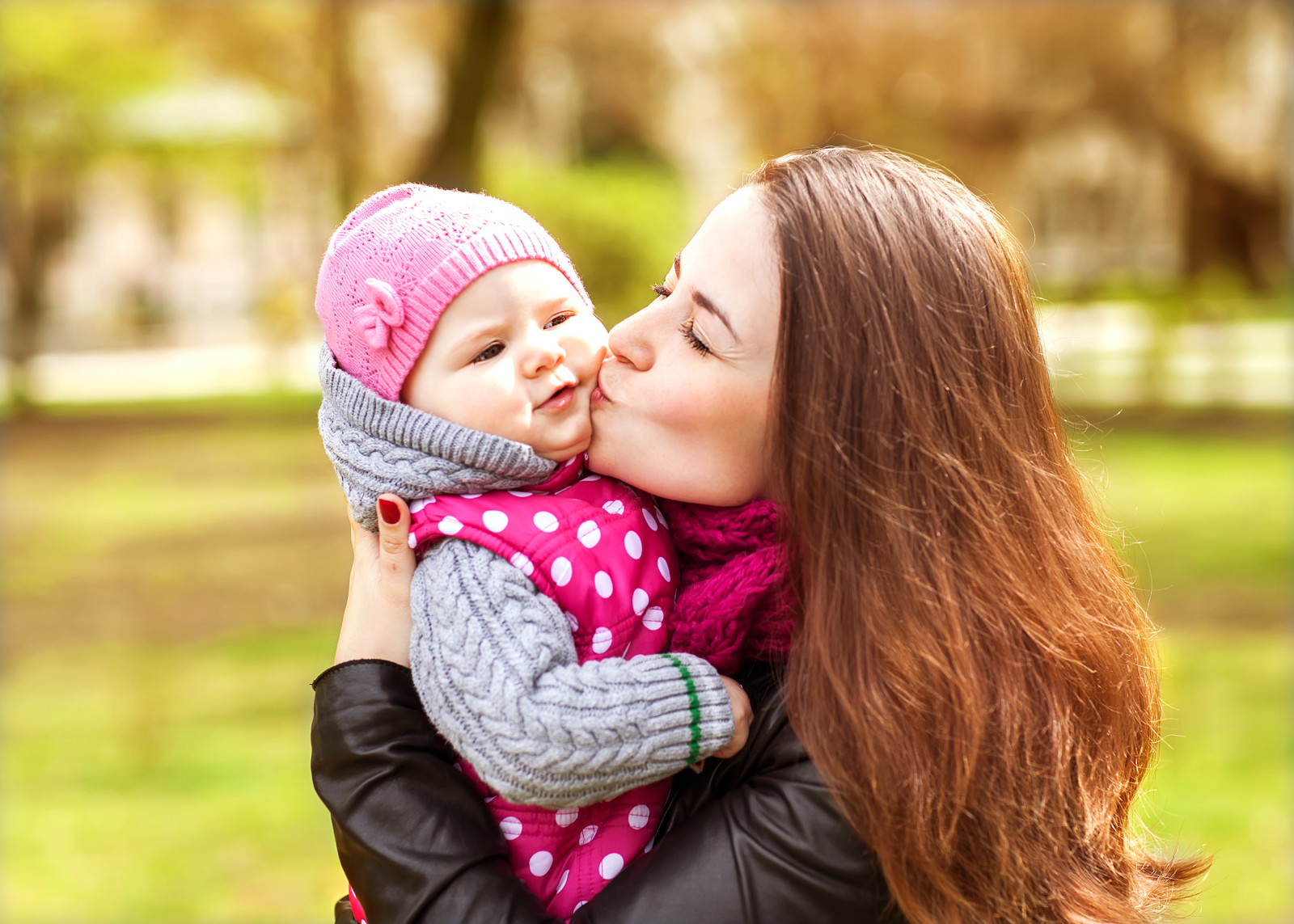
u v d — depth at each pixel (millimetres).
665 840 1377
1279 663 6039
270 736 5586
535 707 1326
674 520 1529
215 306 31688
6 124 19828
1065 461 1482
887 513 1337
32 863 4363
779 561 1423
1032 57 15438
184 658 6918
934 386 1360
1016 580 1354
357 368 1547
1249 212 18203
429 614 1426
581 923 1334
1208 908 3748
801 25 15484
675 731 1351
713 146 21672
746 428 1441
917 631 1315
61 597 8508
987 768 1313
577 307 1575
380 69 18062
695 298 1465
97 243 30875
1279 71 16688
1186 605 7102
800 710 1343
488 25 12406
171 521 11047
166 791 4988
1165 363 15219
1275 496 10055
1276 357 18531
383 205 1584
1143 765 1508
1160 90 15867
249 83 19078
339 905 1700
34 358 20328
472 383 1494
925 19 15297
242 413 18281
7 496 12625
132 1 17859
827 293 1366
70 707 6152
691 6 18141
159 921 3912
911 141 15484
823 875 1303
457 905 1354
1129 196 21250
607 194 20266
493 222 1538
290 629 7457
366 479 1521
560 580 1438
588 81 20625
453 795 1420
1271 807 4422
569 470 1536
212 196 29531
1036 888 1328
